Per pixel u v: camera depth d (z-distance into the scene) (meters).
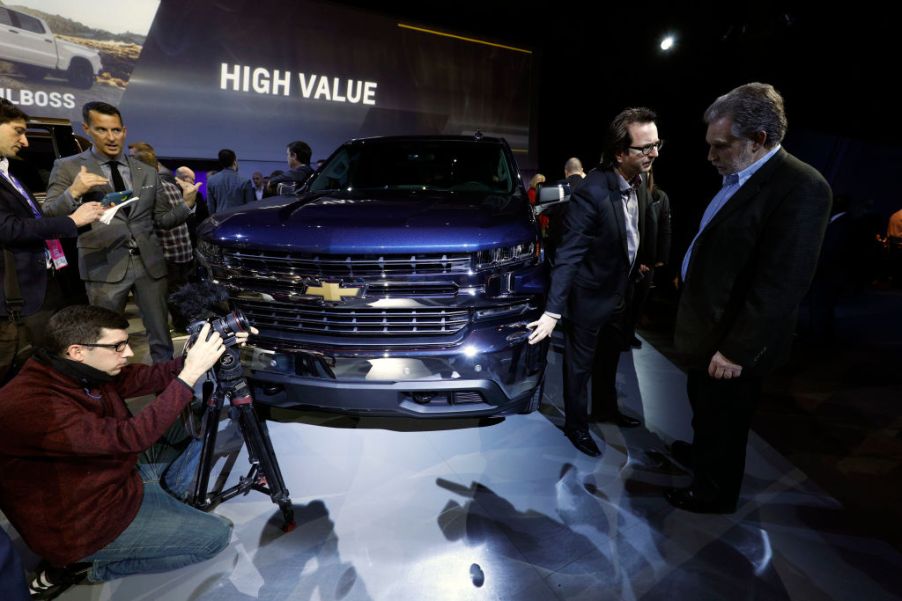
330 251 1.96
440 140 3.31
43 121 4.20
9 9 5.29
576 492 2.11
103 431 1.42
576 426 2.42
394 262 1.97
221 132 6.85
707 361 1.76
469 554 1.76
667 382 3.28
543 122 10.22
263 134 7.16
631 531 1.89
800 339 4.26
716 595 1.61
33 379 1.41
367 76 7.76
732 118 1.51
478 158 3.15
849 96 5.43
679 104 7.51
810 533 1.90
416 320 2.06
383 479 2.17
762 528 1.92
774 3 5.92
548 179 10.52
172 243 3.85
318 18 7.16
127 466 1.56
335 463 2.27
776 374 3.50
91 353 1.44
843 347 4.09
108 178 2.55
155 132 6.41
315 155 7.65
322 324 2.10
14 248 2.19
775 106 1.48
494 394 2.14
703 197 7.05
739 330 1.57
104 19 5.81
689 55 7.26
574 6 8.78
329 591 1.60
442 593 1.60
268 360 2.16
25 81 5.49
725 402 1.78
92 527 1.49
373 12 7.57
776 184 1.49
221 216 2.34
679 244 6.91
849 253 3.94
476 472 2.23
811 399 3.11
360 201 2.48
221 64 6.62
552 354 3.77
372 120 8.00
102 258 2.55
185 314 1.64
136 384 1.78
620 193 2.06
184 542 1.61
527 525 1.91
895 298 5.80
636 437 2.57
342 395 2.10
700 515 1.99
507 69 9.05
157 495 1.69
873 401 3.09
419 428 2.57
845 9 5.27
